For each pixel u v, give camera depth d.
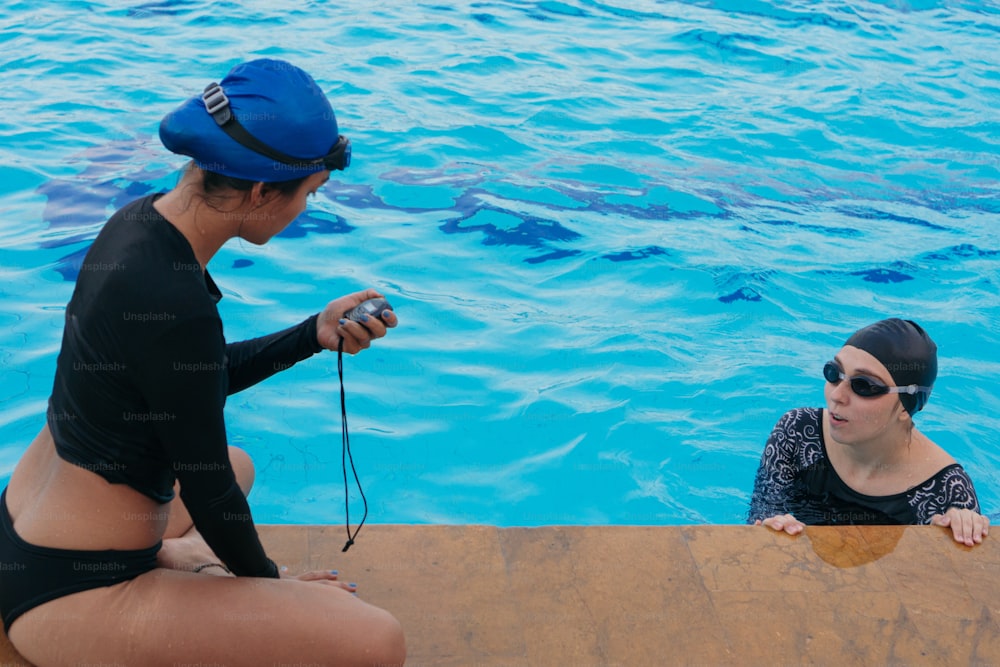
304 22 10.28
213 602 2.29
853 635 2.91
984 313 6.24
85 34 9.48
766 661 2.80
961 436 5.20
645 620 2.92
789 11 12.01
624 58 10.20
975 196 7.91
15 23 9.70
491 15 11.05
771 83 9.91
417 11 10.95
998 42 11.41
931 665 2.81
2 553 2.30
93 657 2.26
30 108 7.86
